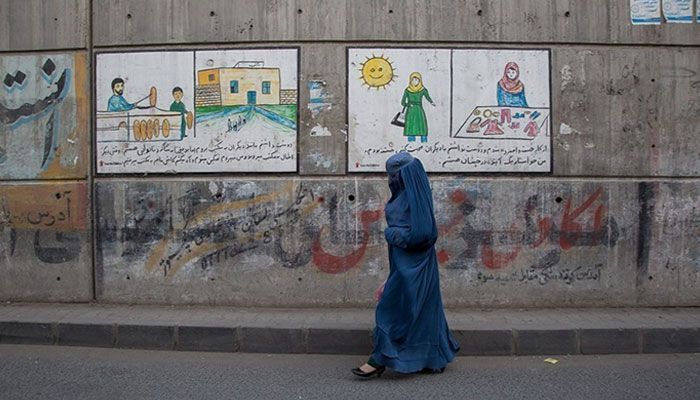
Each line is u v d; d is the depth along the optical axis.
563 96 5.93
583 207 5.93
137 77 5.99
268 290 5.93
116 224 5.99
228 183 5.93
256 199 5.93
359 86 5.89
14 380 4.38
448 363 4.68
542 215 5.91
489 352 5.04
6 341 5.32
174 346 5.17
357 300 5.88
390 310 4.38
